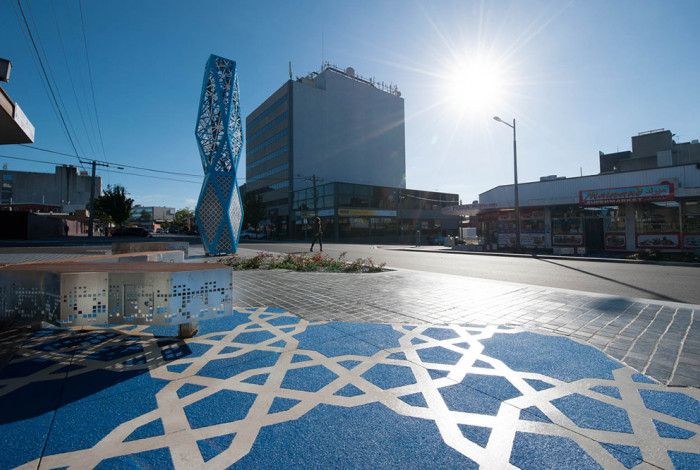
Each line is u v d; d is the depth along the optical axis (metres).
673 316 5.04
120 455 1.87
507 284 7.95
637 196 17.53
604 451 1.94
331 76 59.00
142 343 3.72
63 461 1.81
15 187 60.41
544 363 3.22
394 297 6.43
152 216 127.38
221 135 14.98
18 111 8.69
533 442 2.02
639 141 36.84
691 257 14.52
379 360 3.28
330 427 2.16
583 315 5.09
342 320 4.77
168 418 2.23
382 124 65.19
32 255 13.48
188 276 3.45
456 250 23.97
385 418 2.27
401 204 50.19
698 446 1.98
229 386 2.71
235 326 4.44
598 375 2.96
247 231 59.47
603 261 15.78
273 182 59.84
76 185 65.06
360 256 18.41
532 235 22.09
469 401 2.50
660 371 3.06
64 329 4.23
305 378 2.87
